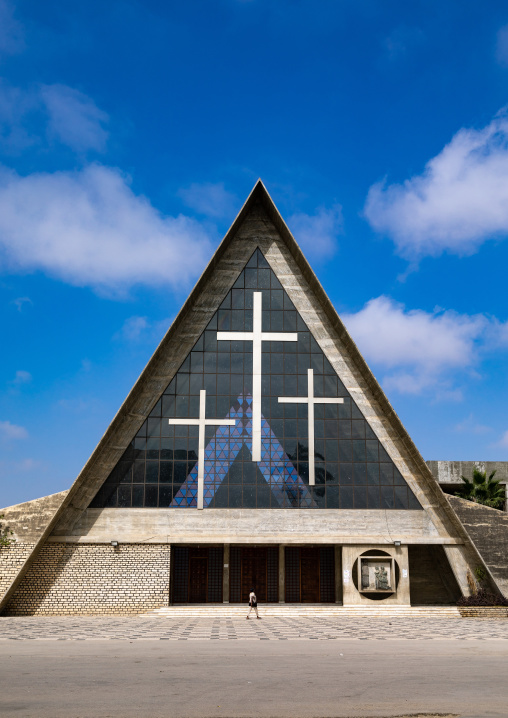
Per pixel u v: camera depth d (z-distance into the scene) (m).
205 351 35.66
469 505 34.84
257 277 36.88
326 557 35.28
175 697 10.93
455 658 16.58
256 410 34.91
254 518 33.53
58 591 31.94
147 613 31.81
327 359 35.84
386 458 34.50
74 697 10.91
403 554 33.44
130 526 32.97
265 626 25.91
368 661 15.87
